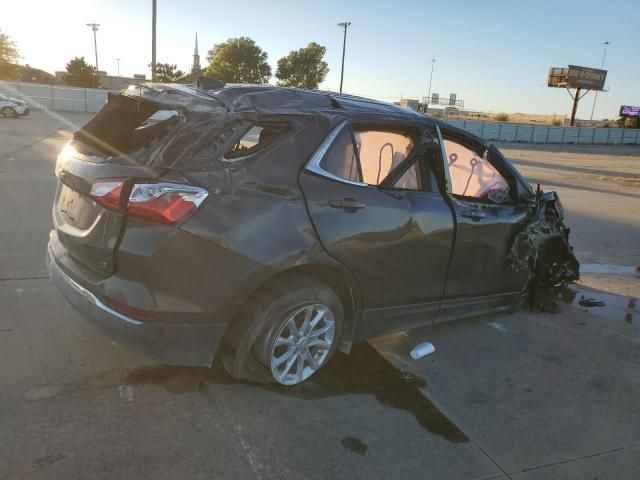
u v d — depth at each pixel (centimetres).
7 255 513
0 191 800
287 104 310
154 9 2728
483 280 402
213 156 270
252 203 270
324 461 259
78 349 340
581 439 297
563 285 549
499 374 363
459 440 286
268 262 272
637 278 643
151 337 263
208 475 242
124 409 283
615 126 7350
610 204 1241
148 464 245
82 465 240
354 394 320
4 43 5769
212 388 308
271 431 277
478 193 407
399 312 354
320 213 291
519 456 278
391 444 277
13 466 235
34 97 4006
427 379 348
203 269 261
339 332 325
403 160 341
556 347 415
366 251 312
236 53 6344
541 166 2431
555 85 6912
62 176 298
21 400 282
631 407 335
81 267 285
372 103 359
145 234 254
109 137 302
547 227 467
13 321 372
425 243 344
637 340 443
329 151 303
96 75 6291
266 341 290
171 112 285
